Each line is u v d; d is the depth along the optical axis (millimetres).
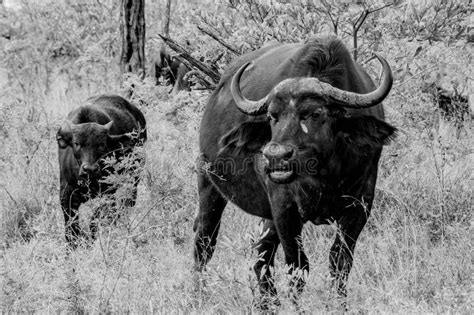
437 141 17375
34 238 16172
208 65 18156
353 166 12516
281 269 12742
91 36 31438
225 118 14305
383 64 11867
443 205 15617
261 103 12148
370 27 18062
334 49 12656
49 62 31172
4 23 32406
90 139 18359
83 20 31906
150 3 31609
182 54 18172
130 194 16031
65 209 18250
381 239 14672
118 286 13305
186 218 16469
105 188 18719
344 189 12711
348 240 12852
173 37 22578
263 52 14617
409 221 15344
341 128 12180
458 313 11523
